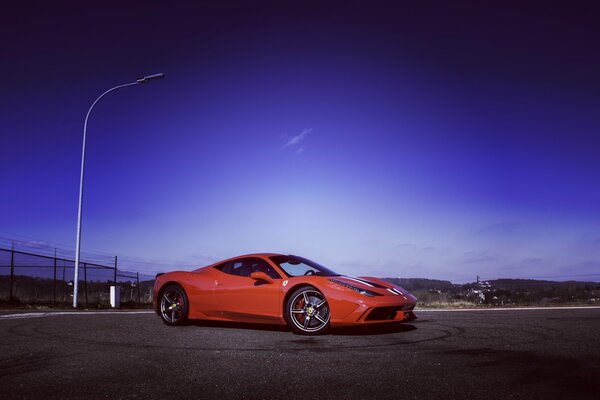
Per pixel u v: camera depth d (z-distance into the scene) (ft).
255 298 21.39
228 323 24.70
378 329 21.17
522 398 9.02
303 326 19.62
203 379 11.00
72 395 9.68
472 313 32.71
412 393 9.50
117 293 61.31
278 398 9.35
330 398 9.29
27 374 11.63
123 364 12.83
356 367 12.15
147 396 9.57
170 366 12.53
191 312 23.34
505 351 14.15
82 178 60.54
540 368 11.59
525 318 26.48
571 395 9.16
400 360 13.01
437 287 70.74
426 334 18.92
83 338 18.30
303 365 12.53
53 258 62.75
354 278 21.40
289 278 20.77
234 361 13.20
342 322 18.93
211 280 23.18
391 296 19.80
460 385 10.05
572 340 16.37
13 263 57.57
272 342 17.04
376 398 9.21
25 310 42.42
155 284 24.79
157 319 27.76
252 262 22.89
